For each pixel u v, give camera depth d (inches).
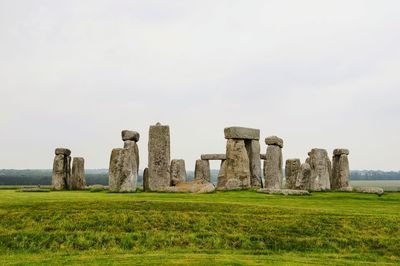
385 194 1475.1
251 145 1742.1
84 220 982.4
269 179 1690.5
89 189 1772.9
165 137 1551.4
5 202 1109.1
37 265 755.4
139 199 1186.6
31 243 895.1
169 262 753.6
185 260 768.3
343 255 853.8
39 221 976.3
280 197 1321.4
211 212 1043.3
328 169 1713.8
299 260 791.7
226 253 852.6
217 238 924.0
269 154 1705.2
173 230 955.3
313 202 1233.4
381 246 896.9
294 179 1835.6
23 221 973.8
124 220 988.6
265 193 1419.8
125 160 1465.3
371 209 1127.0
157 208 1064.8
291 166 1855.3
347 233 944.9
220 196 1314.0
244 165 1637.6
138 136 1555.1
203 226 971.3
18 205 1067.3
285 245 902.4
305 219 999.6
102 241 909.2
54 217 994.1
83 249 881.5
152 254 834.8
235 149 1647.4
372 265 772.0
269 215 1023.6
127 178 1462.8
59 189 1748.3
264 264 745.6
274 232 946.1
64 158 1791.3
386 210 1115.9
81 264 755.4
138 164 1572.3
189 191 1449.3
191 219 1000.9
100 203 1100.5
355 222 988.6
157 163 1537.9
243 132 1678.2
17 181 3703.3
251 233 943.0
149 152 1550.2
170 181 1620.3
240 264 742.5
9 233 924.6
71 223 968.9
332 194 1440.7
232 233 943.7
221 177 1713.8
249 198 1279.5
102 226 962.1
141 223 978.1
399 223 986.1
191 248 887.1
